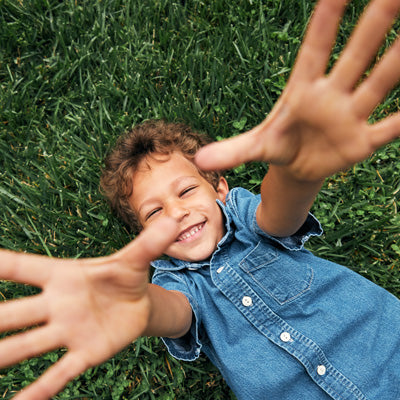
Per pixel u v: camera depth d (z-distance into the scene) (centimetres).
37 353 101
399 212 266
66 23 312
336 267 213
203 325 207
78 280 101
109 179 251
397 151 276
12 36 307
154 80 300
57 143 287
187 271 216
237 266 203
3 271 98
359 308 205
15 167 287
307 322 199
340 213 266
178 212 208
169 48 301
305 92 93
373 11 87
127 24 308
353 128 95
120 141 257
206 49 302
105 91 295
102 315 104
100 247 268
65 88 305
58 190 275
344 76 92
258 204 204
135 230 260
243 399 201
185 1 313
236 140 96
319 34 89
